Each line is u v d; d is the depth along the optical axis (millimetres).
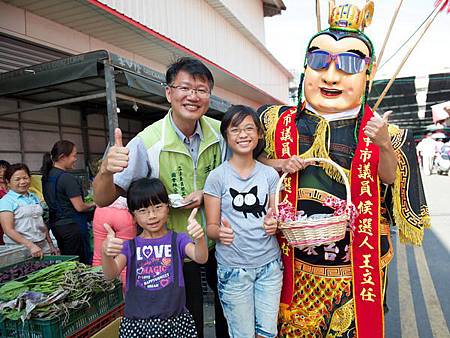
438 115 14117
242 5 12375
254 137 2176
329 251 2252
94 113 6781
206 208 2252
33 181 5289
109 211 3055
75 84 4898
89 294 2512
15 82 4129
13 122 5332
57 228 4055
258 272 2176
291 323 2314
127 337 2045
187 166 2340
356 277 2225
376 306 2188
